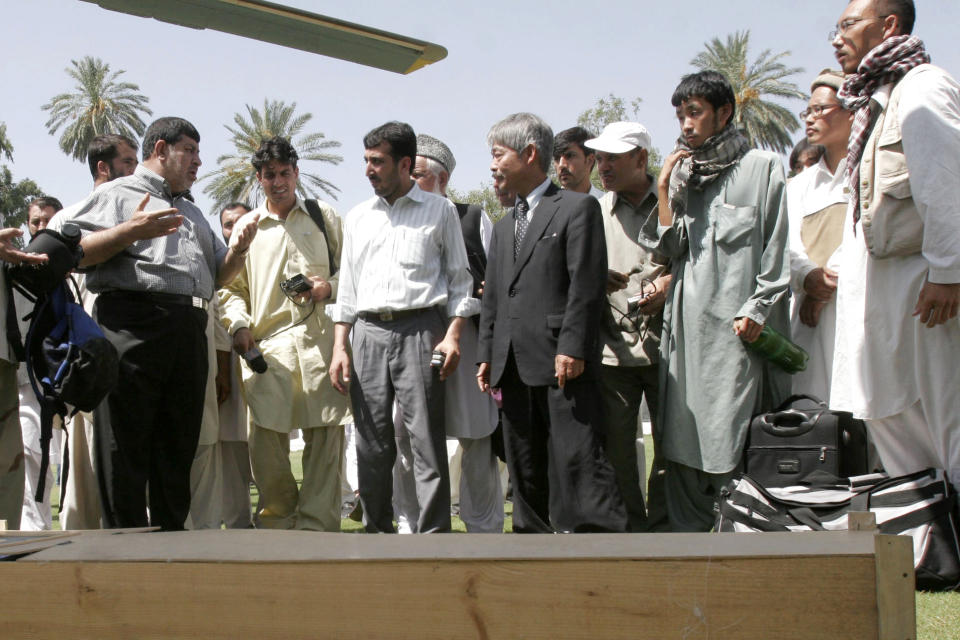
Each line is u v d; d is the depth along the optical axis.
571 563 1.79
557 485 4.12
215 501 5.16
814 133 5.00
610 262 4.82
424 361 4.83
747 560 1.75
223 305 5.36
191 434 4.48
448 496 4.83
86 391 3.79
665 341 4.45
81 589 1.93
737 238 4.28
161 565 1.91
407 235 4.88
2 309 3.85
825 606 1.74
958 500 3.57
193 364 4.44
